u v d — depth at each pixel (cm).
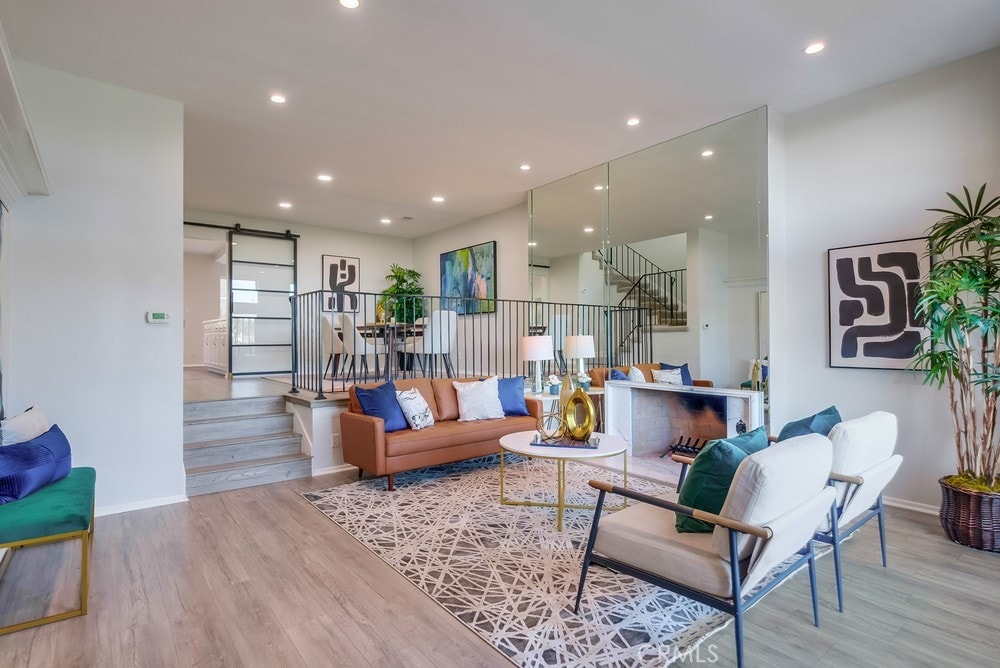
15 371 316
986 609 223
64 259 333
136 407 357
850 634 204
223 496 383
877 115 366
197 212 725
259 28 289
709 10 277
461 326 801
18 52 311
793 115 410
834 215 386
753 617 217
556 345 582
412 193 632
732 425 416
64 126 335
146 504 359
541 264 604
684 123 425
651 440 479
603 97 379
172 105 376
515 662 187
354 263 871
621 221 506
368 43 305
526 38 302
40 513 219
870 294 367
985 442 291
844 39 306
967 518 287
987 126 321
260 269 779
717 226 427
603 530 210
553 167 532
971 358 320
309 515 342
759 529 162
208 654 193
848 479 222
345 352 631
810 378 397
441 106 391
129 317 355
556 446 328
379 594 237
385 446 388
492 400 469
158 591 240
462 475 439
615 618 216
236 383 636
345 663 187
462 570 261
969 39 308
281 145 469
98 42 301
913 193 350
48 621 212
